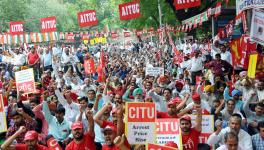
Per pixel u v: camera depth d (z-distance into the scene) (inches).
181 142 385.7
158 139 388.2
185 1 832.3
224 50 836.6
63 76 833.5
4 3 2337.6
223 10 1115.3
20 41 1593.3
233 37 859.4
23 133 430.3
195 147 393.1
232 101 480.1
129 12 1010.1
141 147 365.4
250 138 388.5
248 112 502.6
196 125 397.4
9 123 503.5
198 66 917.8
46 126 492.1
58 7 3302.2
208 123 436.1
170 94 561.0
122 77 1131.3
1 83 765.3
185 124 387.9
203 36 1615.4
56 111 485.4
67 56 1122.0
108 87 676.7
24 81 575.8
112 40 3410.4
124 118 392.8
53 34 1611.7
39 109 491.2
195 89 588.7
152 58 1670.8
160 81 730.8
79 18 1082.1
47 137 409.4
